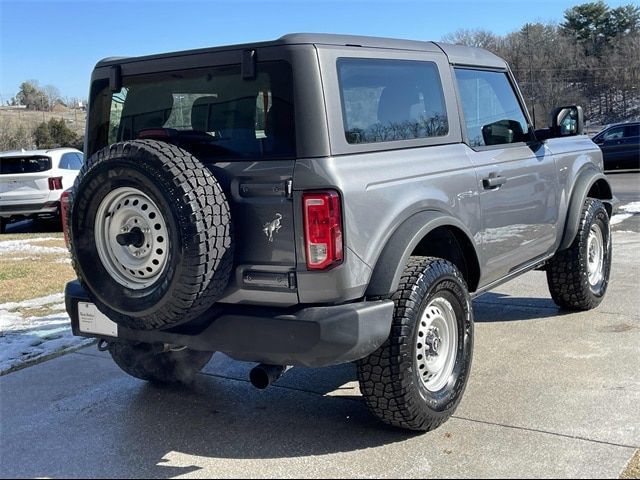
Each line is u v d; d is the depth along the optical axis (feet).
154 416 13.89
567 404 13.37
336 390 14.93
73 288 13.23
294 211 10.68
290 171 10.73
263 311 11.12
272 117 11.15
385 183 11.60
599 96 211.41
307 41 11.11
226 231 10.75
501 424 12.60
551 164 17.44
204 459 11.85
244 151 11.38
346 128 11.30
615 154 75.20
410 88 13.16
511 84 17.12
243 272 11.13
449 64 14.47
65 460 12.03
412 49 13.51
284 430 12.91
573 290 19.33
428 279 11.91
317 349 10.64
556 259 19.20
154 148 10.68
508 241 15.61
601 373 14.99
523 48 218.79
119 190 10.91
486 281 15.23
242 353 11.19
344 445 12.11
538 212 16.81
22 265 32.04
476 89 15.46
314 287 10.75
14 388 15.80
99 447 12.51
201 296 10.64
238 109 11.53
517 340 17.66
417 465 11.18
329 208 10.57
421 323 12.06
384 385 11.60
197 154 11.75
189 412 14.03
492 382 14.74
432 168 12.90
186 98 12.35
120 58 13.61
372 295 11.35
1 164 46.93
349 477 10.89
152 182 10.43
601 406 13.20
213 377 16.14
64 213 13.66
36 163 46.93
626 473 10.57
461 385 12.87
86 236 11.36
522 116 17.28
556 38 222.48
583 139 20.34
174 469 11.53
